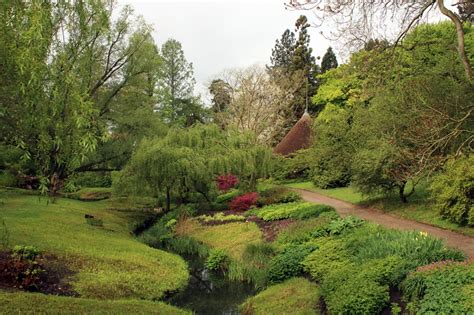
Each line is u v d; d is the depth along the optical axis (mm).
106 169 27047
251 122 41594
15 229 13797
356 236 12023
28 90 6270
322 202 22156
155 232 19766
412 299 7762
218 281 12812
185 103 46469
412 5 11000
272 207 20641
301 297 9719
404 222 15320
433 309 7008
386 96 16344
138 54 26406
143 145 21812
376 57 12031
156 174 20719
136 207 26281
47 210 19656
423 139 10000
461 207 13336
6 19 6383
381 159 16188
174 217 21484
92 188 36156
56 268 10672
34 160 7000
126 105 27188
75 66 7277
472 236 12406
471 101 11656
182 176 21266
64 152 6828
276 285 11141
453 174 13883
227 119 44281
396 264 8977
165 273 12508
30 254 10188
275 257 12664
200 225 19688
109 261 12281
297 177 36344
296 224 15750
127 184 21656
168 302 10758
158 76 32094
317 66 51094
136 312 8297
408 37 14516
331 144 25156
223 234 17656
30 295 8141
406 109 12984
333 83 34594
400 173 14695
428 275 7902
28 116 6414
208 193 24000
